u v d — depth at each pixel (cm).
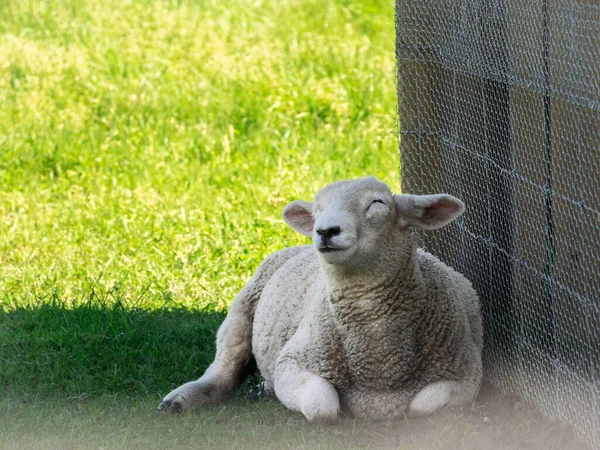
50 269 1959
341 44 3369
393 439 1188
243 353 1459
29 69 3216
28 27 3581
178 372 1509
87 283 1853
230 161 2595
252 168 2534
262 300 1438
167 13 3709
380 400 1261
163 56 3331
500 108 1328
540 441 1174
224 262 1962
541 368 1272
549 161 1238
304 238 2062
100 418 1305
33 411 1327
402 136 1512
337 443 1179
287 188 2366
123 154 2656
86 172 2562
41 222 2231
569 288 1214
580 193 1180
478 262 1427
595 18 1091
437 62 1476
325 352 1277
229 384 1431
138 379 1480
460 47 1396
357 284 1241
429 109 1495
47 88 3097
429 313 1263
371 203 1229
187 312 1727
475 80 1384
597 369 1143
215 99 2978
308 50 3312
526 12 1228
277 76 3109
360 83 3042
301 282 1387
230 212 2241
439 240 1516
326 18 3675
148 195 2373
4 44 3341
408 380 1260
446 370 1267
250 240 2059
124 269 1933
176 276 1912
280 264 1477
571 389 1201
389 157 2553
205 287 1848
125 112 2952
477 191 1409
